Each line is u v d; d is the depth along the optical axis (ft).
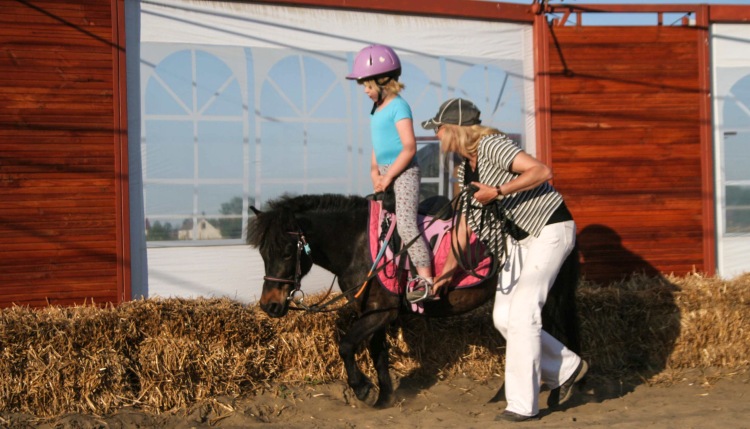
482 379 17.21
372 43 20.01
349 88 19.89
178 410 14.82
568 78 21.03
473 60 20.71
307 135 19.58
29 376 14.06
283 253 13.82
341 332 16.60
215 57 18.86
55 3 17.62
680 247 21.61
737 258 22.07
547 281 13.75
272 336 16.25
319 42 19.63
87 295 17.85
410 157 14.03
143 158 18.33
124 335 14.94
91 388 14.38
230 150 18.99
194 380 15.23
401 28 20.20
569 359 14.19
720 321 18.28
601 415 14.30
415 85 20.26
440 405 15.40
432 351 17.24
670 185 21.57
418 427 13.62
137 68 18.30
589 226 21.07
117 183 18.02
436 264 14.61
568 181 20.98
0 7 17.25
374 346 15.49
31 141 17.48
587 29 21.15
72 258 17.76
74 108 17.78
